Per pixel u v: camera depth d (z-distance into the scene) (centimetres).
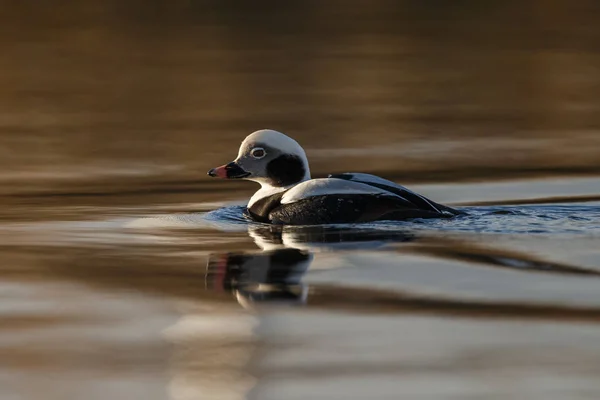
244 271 1101
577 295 980
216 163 1925
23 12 4091
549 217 1339
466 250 1160
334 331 895
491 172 1775
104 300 1005
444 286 1019
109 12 4122
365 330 895
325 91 2748
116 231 1341
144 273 1105
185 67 3098
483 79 2912
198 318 940
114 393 779
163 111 2512
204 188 1692
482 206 1455
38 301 1007
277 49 3394
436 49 3397
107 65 3147
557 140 2108
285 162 1442
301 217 1330
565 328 888
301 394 764
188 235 1304
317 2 4434
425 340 867
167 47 3431
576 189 1600
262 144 1445
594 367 800
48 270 1127
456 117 2411
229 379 799
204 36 3650
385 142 2117
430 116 2427
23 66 3133
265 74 2986
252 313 951
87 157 1998
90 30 3750
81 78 2955
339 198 1329
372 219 1306
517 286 1014
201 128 2294
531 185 1644
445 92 2738
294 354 842
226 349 858
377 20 4006
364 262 1119
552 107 2523
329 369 809
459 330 890
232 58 3244
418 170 1814
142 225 1378
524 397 746
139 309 973
